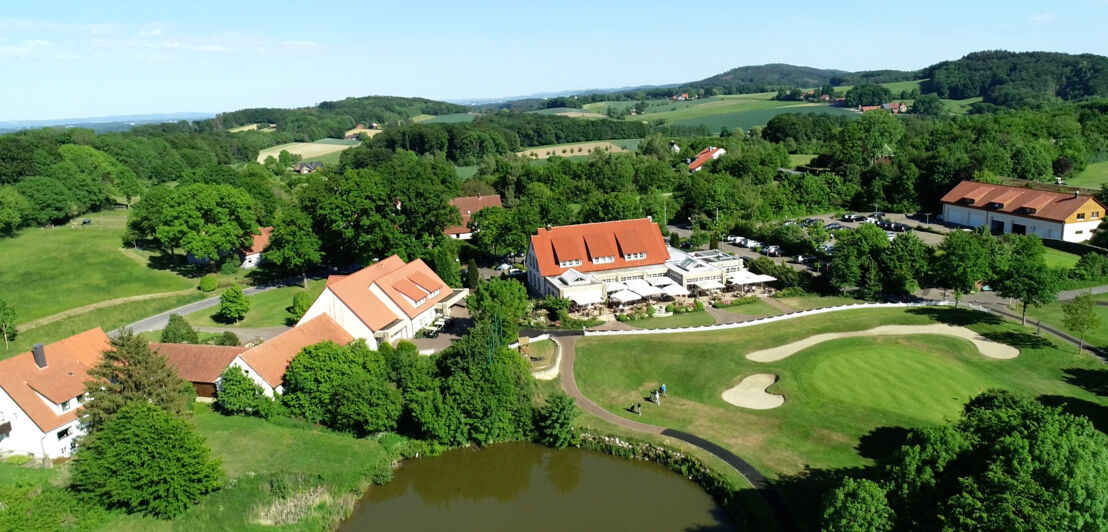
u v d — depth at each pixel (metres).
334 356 67.69
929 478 41.91
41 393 62.69
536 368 76.25
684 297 104.06
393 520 55.25
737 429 64.19
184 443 52.03
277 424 66.44
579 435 65.44
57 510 48.19
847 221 153.38
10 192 133.50
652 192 161.00
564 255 105.19
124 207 175.00
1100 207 124.38
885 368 74.69
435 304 98.12
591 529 52.78
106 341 73.94
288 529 52.09
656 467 60.97
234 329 94.50
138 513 51.09
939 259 99.56
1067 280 98.31
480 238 131.50
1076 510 36.38
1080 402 66.06
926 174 162.62
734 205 154.50
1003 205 135.88
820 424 63.53
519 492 58.81
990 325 86.25
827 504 42.97
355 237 118.38
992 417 45.41
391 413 64.75
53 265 116.50
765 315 95.31
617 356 80.62
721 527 51.88
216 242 117.44
